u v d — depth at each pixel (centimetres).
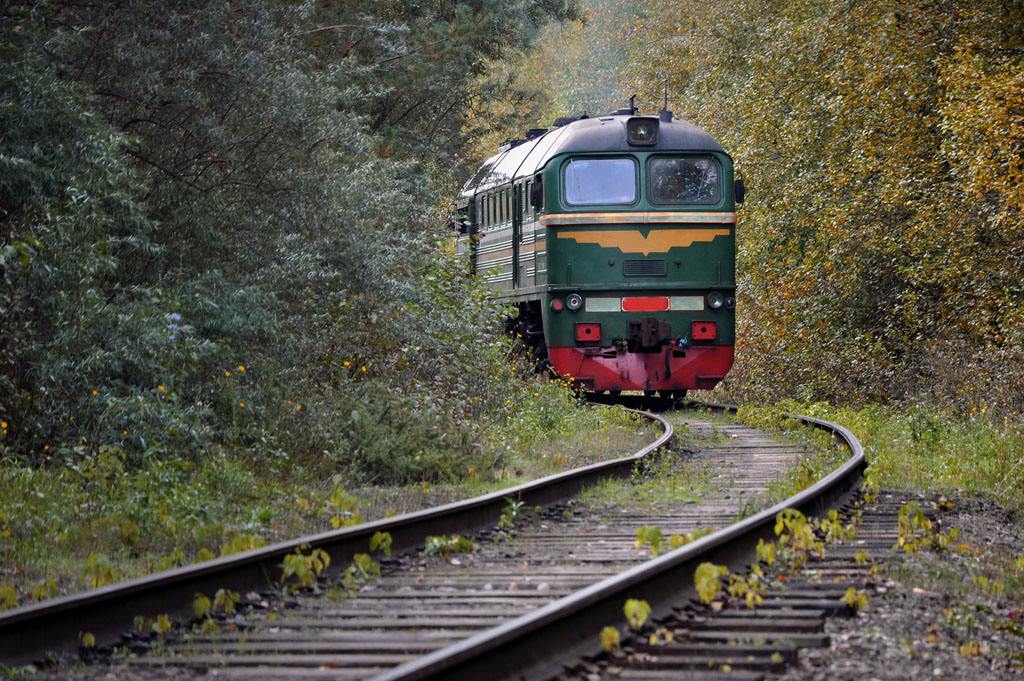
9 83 4109
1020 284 6278
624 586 2091
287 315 5134
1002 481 4606
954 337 6881
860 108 7338
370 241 5488
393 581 2595
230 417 4434
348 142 5409
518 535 3278
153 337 4041
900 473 4662
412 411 4862
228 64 4938
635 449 5438
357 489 4119
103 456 3638
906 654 2039
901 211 7394
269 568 2502
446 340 5866
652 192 7425
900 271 7194
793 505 3206
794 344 8169
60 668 1891
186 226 4909
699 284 7444
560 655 1869
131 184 4312
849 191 7538
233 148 5100
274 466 4162
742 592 2319
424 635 2053
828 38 7762
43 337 4038
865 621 2233
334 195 5291
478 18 10388
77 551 2939
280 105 5091
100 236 4144
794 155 8006
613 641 1884
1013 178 5872
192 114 4941
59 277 3962
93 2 4784
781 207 8056
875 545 3091
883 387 7625
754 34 10412
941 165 7075
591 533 3294
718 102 10612
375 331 5378
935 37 7044
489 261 8881
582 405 7188
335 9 7975
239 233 5091
